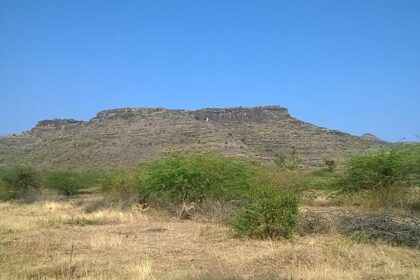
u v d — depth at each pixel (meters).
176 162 24.42
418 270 10.04
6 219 21.95
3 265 11.23
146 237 15.89
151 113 107.75
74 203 32.78
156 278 9.73
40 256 12.59
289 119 110.69
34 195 41.75
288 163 53.31
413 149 24.22
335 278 9.54
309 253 11.67
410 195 22.84
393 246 12.98
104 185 30.53
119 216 22.06
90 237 15.97
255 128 104.62
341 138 98.69
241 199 22.58
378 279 9.48
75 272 10.60
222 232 16.23
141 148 89.88
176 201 23.25
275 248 12.97
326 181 26.62
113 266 11.08
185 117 104.50
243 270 10.70
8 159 98.50
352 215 16.03
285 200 15.35
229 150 81.19
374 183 23.38
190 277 9.66
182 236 16.05
